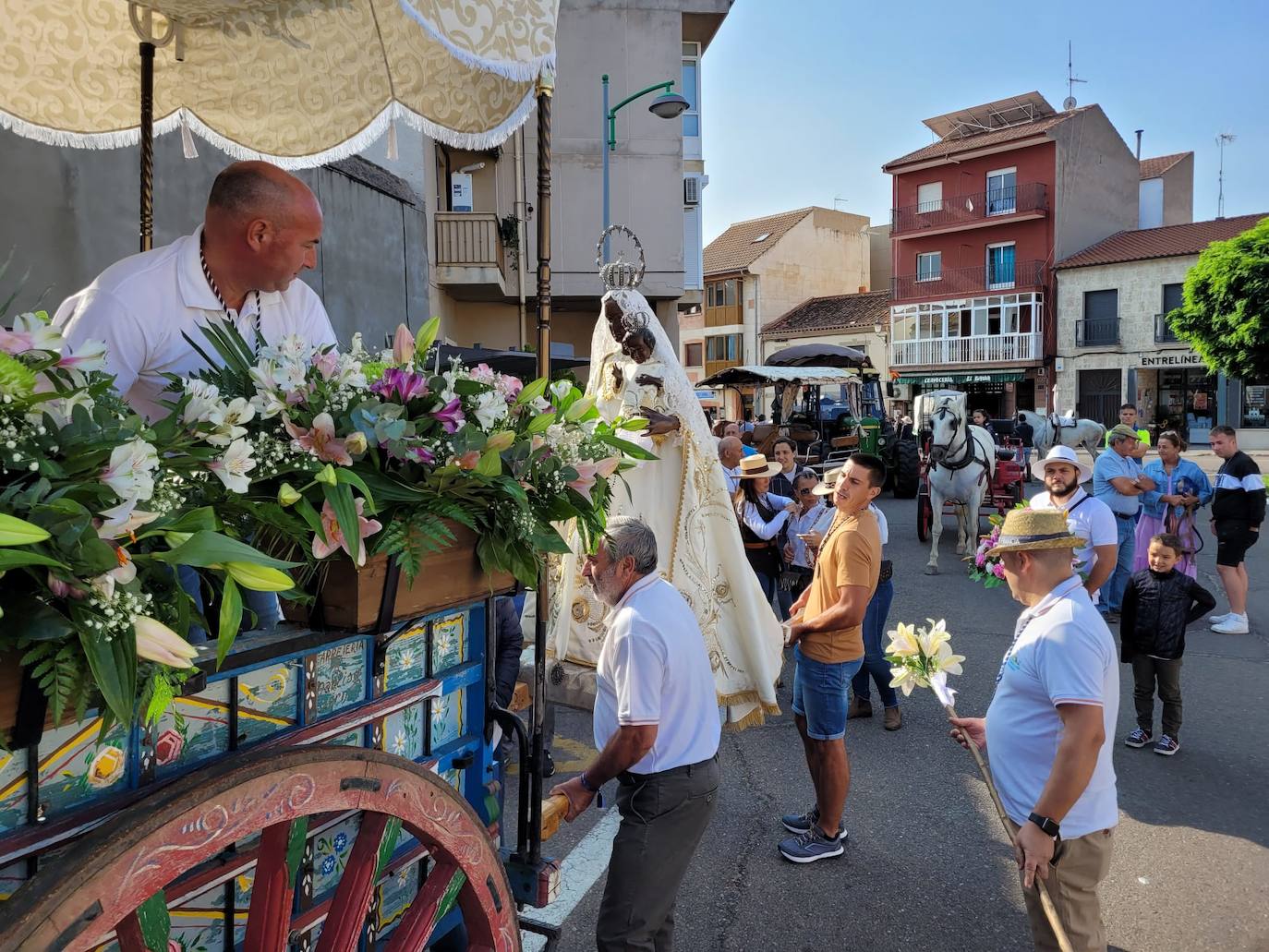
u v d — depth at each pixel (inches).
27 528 39.8
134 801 51.7
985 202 1392.7
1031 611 105.2
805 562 247.3
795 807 174.9
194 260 87.6
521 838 89.4
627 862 99.3
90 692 44.7
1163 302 1267.2
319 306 103.0
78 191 247.8
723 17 761.6
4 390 45.5
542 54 99.2
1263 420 1250.0
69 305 89.3
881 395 878.4
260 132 152.3
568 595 185.8
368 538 63.2
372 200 443.2
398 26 134.3
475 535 74.2
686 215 884.0
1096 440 872.9
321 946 59.8
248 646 58.7
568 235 726.5
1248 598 360.5
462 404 73.1
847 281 1847.9
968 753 202.1
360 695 68.1
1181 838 163.5
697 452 182.9
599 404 188.2
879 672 216.4
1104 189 1429.6
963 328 1427.2
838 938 131.4
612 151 729.0
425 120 137.6
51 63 136.9
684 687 100.9
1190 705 237.3
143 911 49.5
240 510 60.0
